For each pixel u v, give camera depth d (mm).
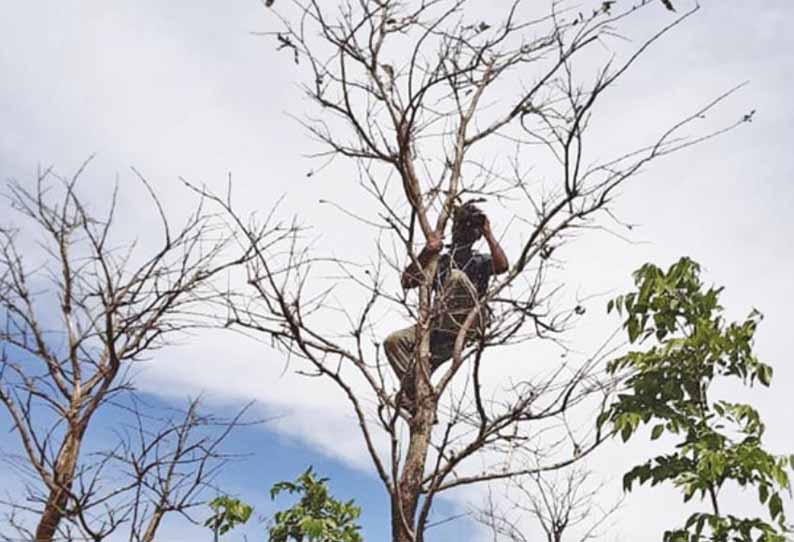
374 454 5270
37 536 4719
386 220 5645
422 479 5324
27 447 4758
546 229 5641
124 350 5098
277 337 5250
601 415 5785
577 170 5258
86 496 4641
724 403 5801
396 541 5137
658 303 6180
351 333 5281
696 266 6230
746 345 5852
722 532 5449
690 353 5973
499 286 5543
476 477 5289
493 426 5258
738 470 5602
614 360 6113
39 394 4898
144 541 4754
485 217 6102
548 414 5305
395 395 5691
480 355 5199
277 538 9203
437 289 5914
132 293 5137
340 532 9070
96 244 5086
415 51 5949
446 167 6098
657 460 5781
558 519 6688
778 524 5445
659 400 5902
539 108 5914
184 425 4895
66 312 5098
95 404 4926
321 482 9406
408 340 6043
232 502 7254
